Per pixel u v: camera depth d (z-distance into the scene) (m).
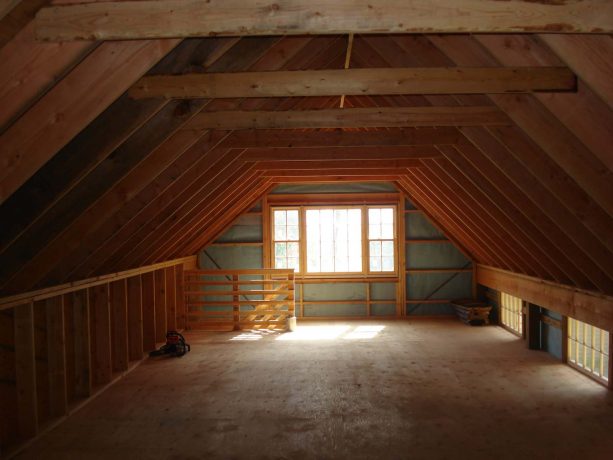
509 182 4.57
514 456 3.58
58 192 2.98
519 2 2.09
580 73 2.44
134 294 6.37
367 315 9.33
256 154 5.75
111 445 3.88
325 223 9.41
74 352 4.98
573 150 3.19
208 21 2.15
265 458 3.61
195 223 6.80
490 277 8.37
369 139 4.89
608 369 5.07
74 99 2.56
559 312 5.66
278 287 9.32
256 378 5.59
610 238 3.62
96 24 2.19
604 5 2.06
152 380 5.57
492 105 3.94
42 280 4.15
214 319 9.04
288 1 2.12
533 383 5.27
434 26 2.10
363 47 4.93
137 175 3.90
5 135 2.54
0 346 3.86
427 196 7.75
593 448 3.71
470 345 7.06
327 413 4.46
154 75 3.09
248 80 3.16
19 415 3.98
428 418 4.31
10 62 2.28
